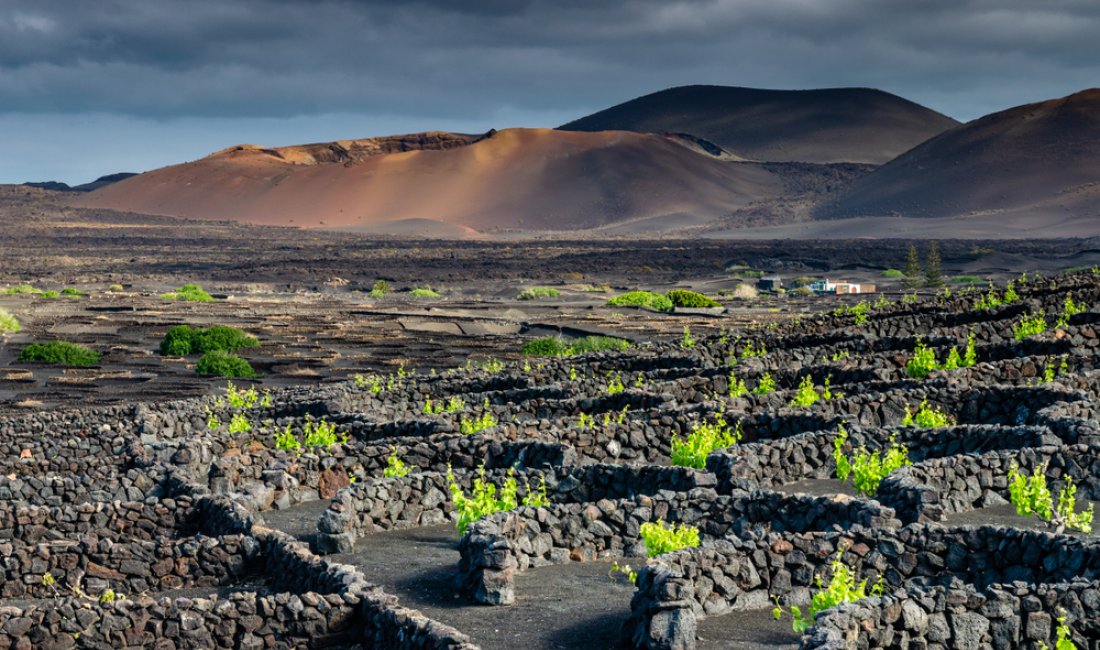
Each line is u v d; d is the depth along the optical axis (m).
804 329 43.94
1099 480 21.33
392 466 25.61
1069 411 25.73
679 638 14.59
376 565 19.70
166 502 23.53
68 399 56.06
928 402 28.78
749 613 15.75
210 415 36.78
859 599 13.43
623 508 19.33
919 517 19.03
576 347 73.50
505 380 39.91
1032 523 19.84
